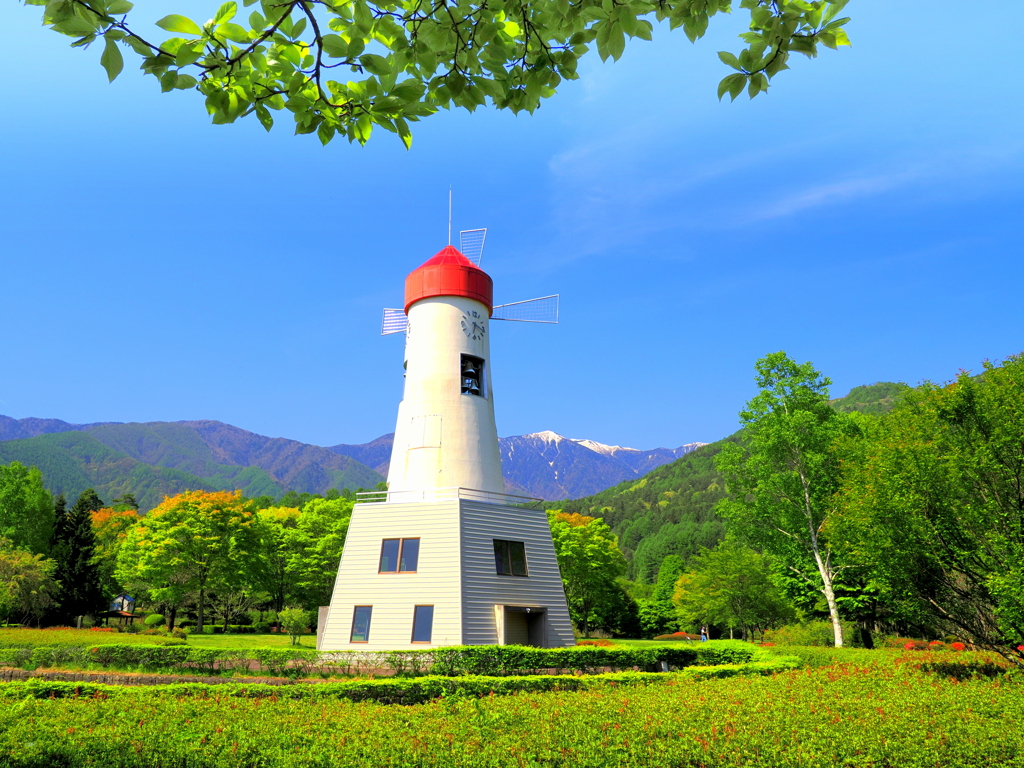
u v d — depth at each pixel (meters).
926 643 35.88
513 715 12.88
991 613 20.39
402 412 32.47
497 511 28.39
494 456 32.25
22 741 10.48
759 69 5.88
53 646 25.02
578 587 64.81
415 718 12.91
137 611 81.56
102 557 67.06
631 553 184.12
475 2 5.75
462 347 32.53
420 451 30.66
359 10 5.41
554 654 22.69
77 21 4.83
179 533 53.84
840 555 37.66
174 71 5.43
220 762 9.90
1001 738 10.82
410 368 32.88
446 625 25.25
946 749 10.35
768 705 13.63
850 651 28.81
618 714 12.80
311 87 5.81
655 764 9.72
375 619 26.31
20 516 61.31
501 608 26.47
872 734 10.92
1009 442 18.89
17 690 15.34
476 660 21.78
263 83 5.80
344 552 27.92
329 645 26.55
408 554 26.94
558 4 5.73
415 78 5.75
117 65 5.14
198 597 58.19
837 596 42.94
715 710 13.08
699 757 10.02
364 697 16.48
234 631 68.12
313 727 11.92
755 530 40.81
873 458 22.70
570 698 15.16
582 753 10.14
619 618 84.00
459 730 11.75
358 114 6.02
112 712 12.99
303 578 64.44
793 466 40.69
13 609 49.47
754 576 58.94
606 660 23.56
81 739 10.58
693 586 65.81
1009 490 19.44
